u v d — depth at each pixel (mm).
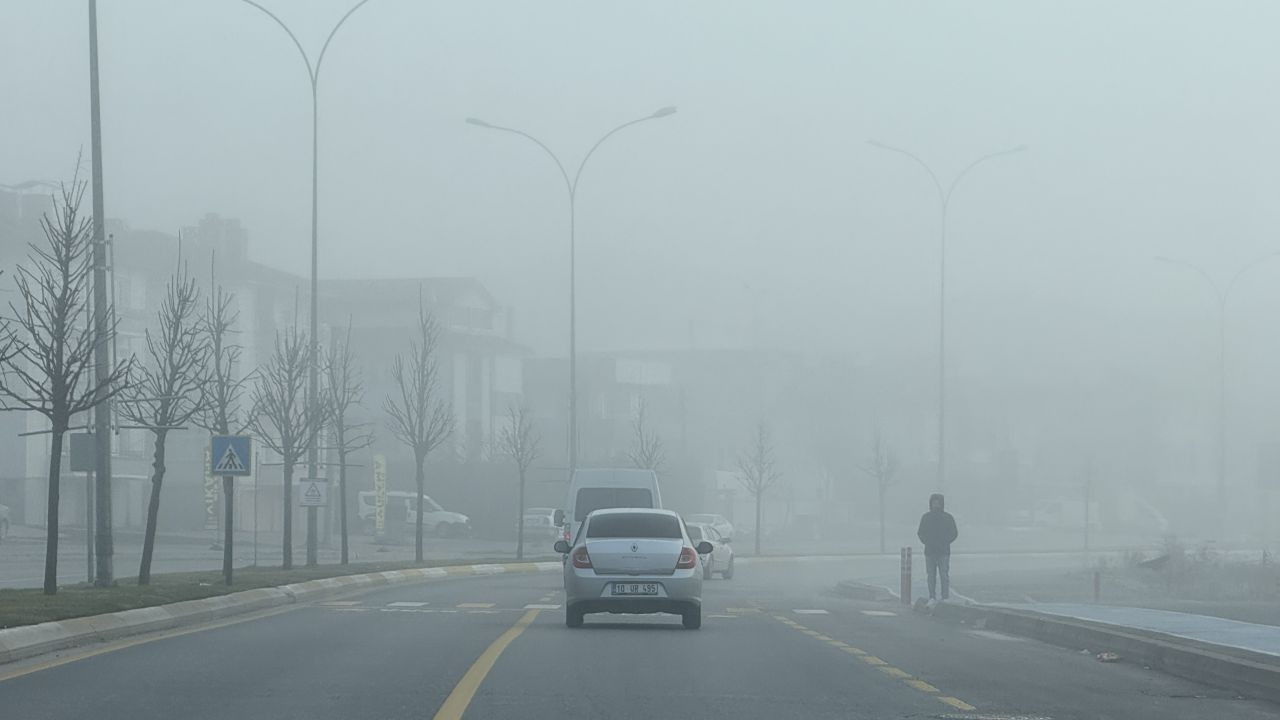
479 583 46875
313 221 51031
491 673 17812
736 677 17891
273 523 93000
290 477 44375
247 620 27047
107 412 30562
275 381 57219
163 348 45312
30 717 13828
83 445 31094
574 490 45469
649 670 18484
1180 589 52750
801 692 16531
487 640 22594
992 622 29297
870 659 20641
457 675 17547
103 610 23453
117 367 29938
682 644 22547
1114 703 16359
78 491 80812
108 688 16016
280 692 15805
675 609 25781
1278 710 16141
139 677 17078
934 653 22047
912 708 15352
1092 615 28734
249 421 48000
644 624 27750
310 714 14180
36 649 19703
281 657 19547
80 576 43438
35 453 78938
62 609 22641
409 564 50812
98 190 30359
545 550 80562
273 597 32438
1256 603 44375
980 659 21250
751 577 61844
